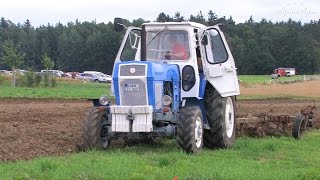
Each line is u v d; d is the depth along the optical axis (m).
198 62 11.98
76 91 37.31
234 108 12.84
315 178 8.05
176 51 11.77
